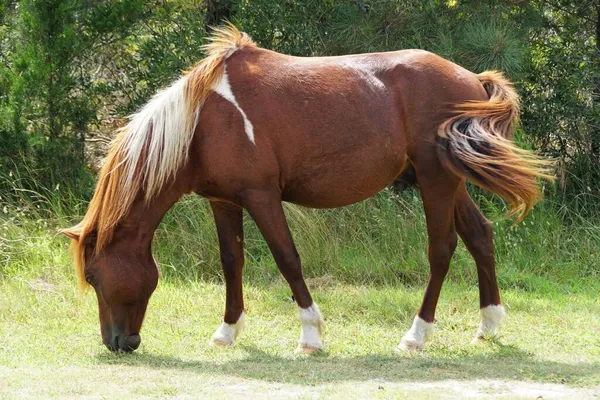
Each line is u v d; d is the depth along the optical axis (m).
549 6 13.16
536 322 8.17
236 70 6.89
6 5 12.05
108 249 6.75
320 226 10.79
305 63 7.09
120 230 6.75
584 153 12.18
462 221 7.59
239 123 6.73
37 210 10.72
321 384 5.88
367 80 7.10
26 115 11.12
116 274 6.68
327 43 12.21
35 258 9.86
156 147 6.70
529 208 7.02
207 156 6.77
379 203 11.23
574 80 11.95
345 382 5.92
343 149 6.95
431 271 7.24
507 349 7.11
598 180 11.95
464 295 9.16
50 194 11.04
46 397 5.47
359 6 12.28
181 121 6.71
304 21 12.09
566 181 12.00
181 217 10.84
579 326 8.03
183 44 11.73
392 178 7.28
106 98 12.19
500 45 11.57
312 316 6.94
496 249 10.77
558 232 10.93
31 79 10.89
